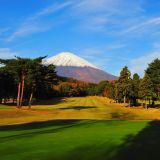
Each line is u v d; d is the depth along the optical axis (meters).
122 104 155.25
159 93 117.75
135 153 20.98
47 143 25.31
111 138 27.64
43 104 154.75
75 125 40.50
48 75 107.19
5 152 21.70
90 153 21.09
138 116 84.44
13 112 84.75
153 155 20.38
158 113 93.88
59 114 87.06
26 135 31.03
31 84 106.88
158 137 27.89
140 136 28.64
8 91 136.25
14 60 102.44
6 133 33.53
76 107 127.25
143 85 119.38
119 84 139.38
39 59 103.88
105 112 97.50
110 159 19.28
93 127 37.00
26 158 19.78
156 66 117.06
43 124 44.41
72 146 23.73
